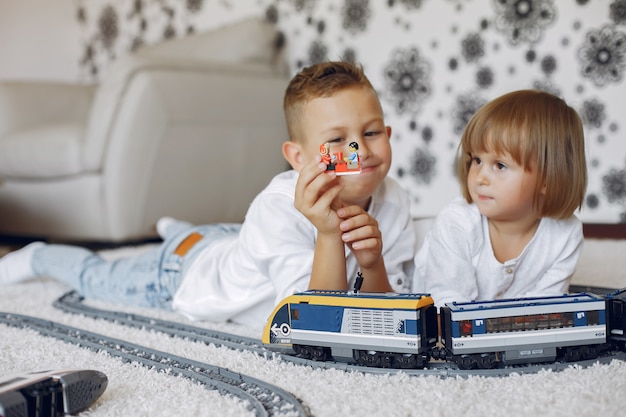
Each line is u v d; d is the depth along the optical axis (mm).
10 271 1806
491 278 1244
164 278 1505
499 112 1157
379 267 1152
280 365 1036
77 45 4195
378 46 3188
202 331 1279
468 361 964
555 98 1182
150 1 3844
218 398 901
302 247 1204
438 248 1248
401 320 950
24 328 1353
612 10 2676
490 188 1168
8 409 754
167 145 2693
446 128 3062
